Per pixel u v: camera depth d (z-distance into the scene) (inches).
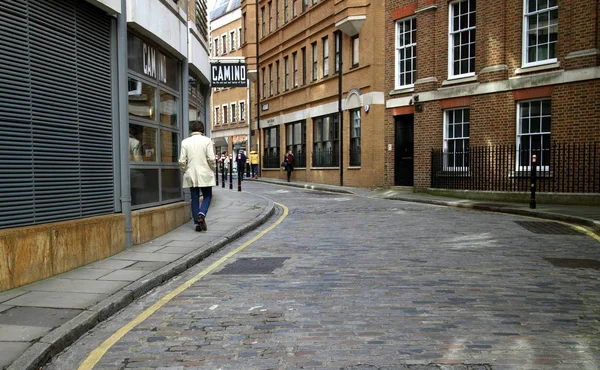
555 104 615.2
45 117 257.1
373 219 504.7
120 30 324.5
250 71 1504.7
